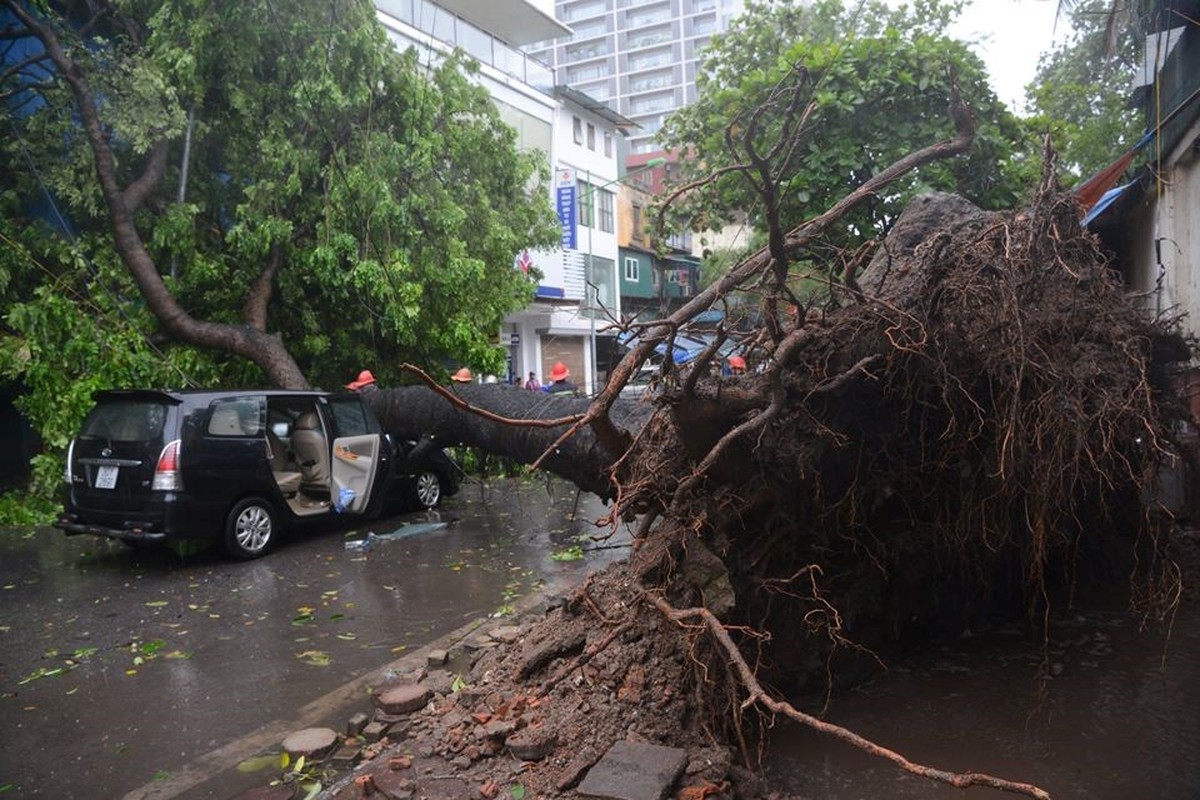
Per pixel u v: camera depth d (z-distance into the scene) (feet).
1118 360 16.10
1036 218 14.37
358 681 16.53
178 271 38.86
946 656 17.87
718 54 38.42
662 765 11.41
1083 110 55.72
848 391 14.83
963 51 27.63
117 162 38.06
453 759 12.45
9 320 32.83
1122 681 16.20
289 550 28.68
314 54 38.32
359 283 37.68
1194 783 12.28
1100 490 18.13
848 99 26.58
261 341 36.68
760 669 14.28
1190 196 32.17
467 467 43.39
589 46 324.39
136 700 15.98
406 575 25.18
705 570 13.43
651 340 13.88
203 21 36.14
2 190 36.22
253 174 39.88
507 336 86.02
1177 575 17.62
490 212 45.16
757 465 14.03
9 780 12.94
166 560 27.32
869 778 12.59
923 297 14.55
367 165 38.91
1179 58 31.14
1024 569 18.33
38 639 19.60
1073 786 12.25
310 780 12.58
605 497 21.06
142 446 25.36
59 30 36.27
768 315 13.12
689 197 35.12
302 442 31.17
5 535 31.58
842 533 15.93
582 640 14.70
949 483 16.60
